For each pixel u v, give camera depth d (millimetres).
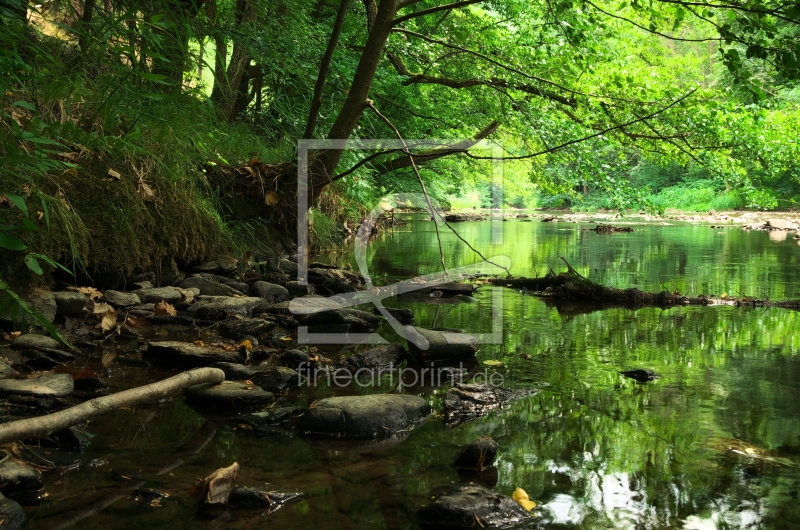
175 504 1654
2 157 2824
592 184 7051
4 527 1463
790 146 6410
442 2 8648
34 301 3254
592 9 5855
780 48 3400
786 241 11711
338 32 5305
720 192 27797
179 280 4758
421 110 9820
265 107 9211
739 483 1803
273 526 1550
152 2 5008
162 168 4672
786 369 3104
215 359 3002
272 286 4926
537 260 8219
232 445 2078
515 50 6848
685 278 6566
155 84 5219
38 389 2342
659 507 1660
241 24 7672
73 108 4285
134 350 3205
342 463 1949
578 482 1810
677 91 5945
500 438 2168
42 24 4609
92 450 1990
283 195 5895
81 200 4000
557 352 3488
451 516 1580
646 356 3387
